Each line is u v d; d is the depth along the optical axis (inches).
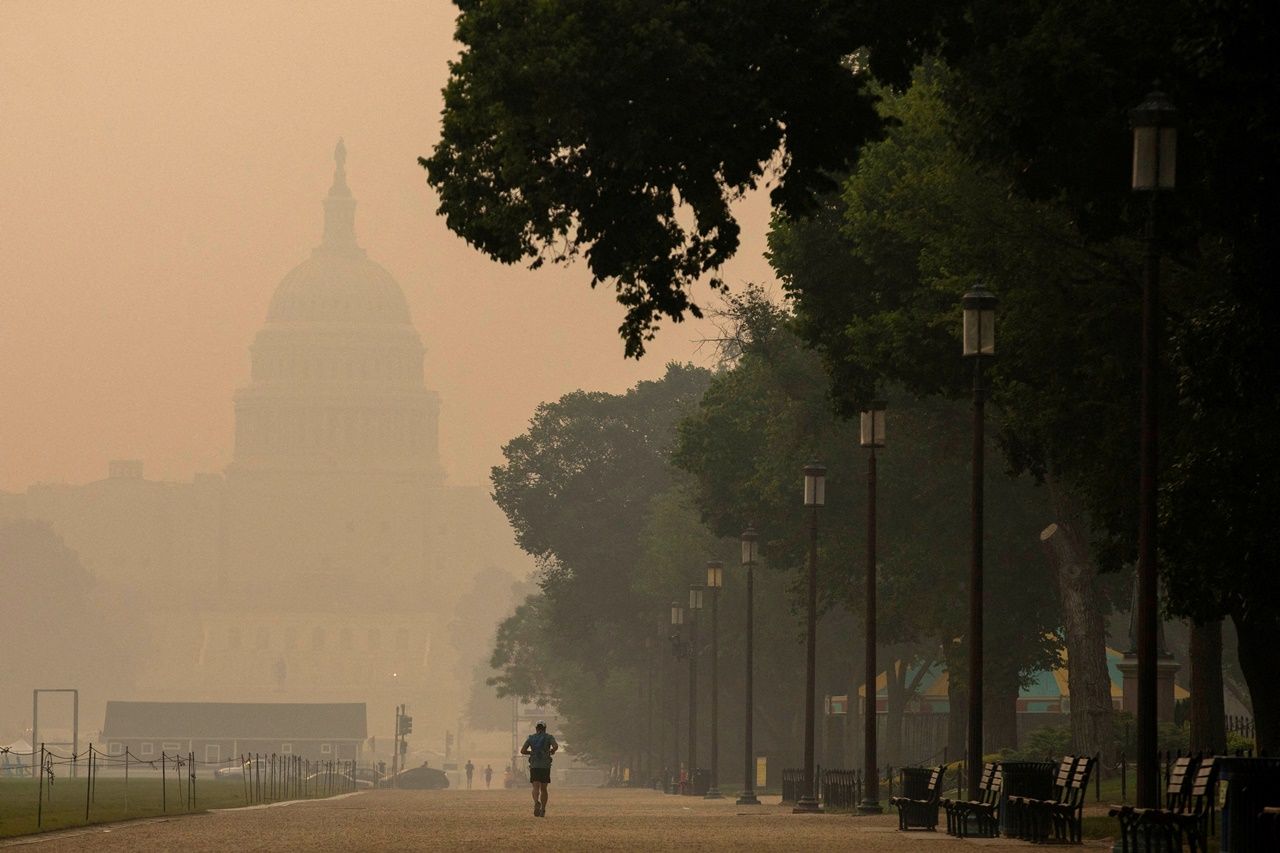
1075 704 6077.8
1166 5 3400.6
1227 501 3376.0
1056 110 3506.4
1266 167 3061.0
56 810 5319.9
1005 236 4483.3
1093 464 4367.6
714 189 3452.3
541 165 3447.3
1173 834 2822.3
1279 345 3201.3
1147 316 2982.3
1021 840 3624.5
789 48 3398.1
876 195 5319.9
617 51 3275.1
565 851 3309.5
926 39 3602.4
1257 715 4224.9
